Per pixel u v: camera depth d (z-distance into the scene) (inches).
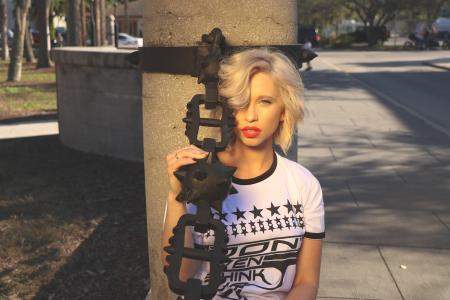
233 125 67.0
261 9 92.0
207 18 91.8
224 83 67.7
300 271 73.5
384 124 433.7
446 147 347.6
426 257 176.1
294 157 109.1
